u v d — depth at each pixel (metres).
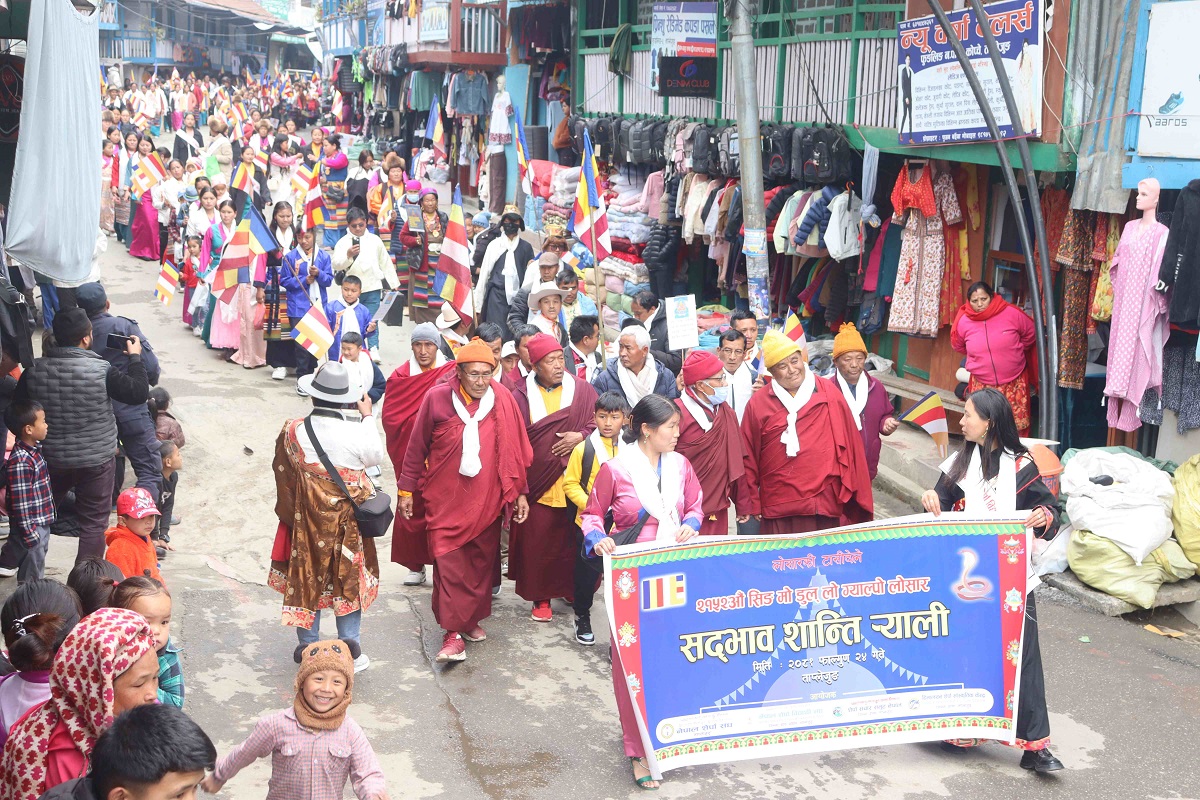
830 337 12.55
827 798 5.31
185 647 6.68
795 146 12.10
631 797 5.30
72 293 8.91
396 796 5.21
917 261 11.01
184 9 55.00
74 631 3.41
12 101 9.20
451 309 10.45
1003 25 9.21
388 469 10.87
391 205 18.33
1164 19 7.88
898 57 10.55
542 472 7.07
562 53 20.73
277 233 13.48
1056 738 5.92
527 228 19.48
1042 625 7.43
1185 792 5.41
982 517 5.57
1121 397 8.37
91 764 2.94
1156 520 7.63
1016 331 9.55
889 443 10.78
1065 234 9.27
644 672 5.41
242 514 9.80
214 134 23.88
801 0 13.21
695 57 14.34
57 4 6.83
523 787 5.35
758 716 5.52
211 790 4.28
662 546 5.42
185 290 15.83
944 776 5.53
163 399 8.70
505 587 8.10
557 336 9.51
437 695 6.27
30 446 6.75
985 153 9.73
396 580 8.26
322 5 40.94
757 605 5.52
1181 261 7.70
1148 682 6.62
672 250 15.17
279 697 6.13
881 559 5.57
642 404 5.93
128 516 5.94
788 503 6.81
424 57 25.02
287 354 13.52
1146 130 8.06
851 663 5.57
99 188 8.27
